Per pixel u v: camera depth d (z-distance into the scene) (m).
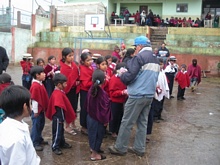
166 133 5.27
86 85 4.68
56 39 19.92
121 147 4.04
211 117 6.72
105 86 4.75
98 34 19.20
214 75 16.22
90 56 4.82
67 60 4.73
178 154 4.20
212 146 4.60
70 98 4.87
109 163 3.78
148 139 4.73
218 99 9.30
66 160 3.82
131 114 3.91
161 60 5.76
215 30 18.14
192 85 10.82
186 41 17.78
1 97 1.89
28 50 19.27
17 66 17.53
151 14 22.73
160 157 4.06
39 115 4.07
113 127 4.71
